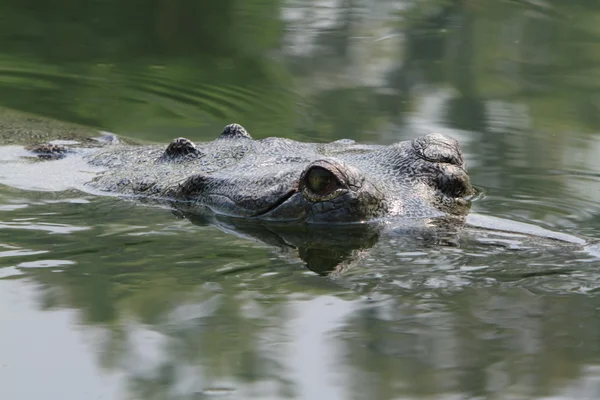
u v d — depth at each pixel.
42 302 20.28
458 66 45.81
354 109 39.69
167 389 17.14
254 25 53.31
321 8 56.66
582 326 19.06
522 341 18.53
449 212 24.97
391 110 39.34
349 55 47.78
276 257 22.73
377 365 17.77
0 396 16.83
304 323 19.41
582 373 17.34
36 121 37.44
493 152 33.50
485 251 22.66
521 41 49.69
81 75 45.88
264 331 19.08
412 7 56.81
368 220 24.20
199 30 52.88
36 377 17.48
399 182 25.62
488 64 46.00
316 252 22.95
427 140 26.78
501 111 39.00
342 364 17.83
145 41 51.03
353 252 22.81
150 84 44.56
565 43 49.34
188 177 27.02
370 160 26.70
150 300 20.41
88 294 20.69
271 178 25.56
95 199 27.31
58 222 25.30
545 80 43.47
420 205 24.88
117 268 22.09
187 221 25.41
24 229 24.69
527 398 16.59
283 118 39.09
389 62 46.50
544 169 31.23
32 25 53.38
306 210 24.52
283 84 43.75
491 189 28.34
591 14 54.53
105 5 57.62
